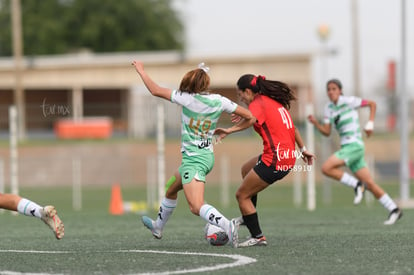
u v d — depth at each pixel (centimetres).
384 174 8212
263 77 2228
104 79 11975
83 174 8138
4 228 3241
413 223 3222
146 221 2348
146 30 19538
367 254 1984
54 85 11938
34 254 2088
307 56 12056
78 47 19075
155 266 1800
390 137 9506
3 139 8662
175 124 8088
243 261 1859
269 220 3609
